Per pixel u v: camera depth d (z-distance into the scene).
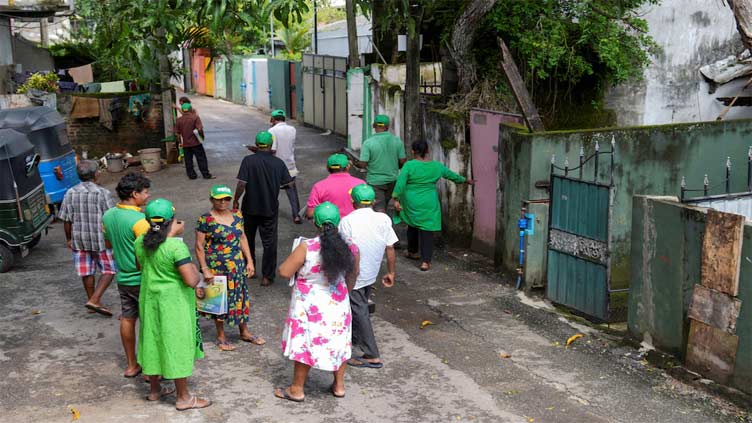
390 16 12.44
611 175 8.13
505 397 6.30
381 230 6.74
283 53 38.81
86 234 8.06
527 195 9.27
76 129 18.86
